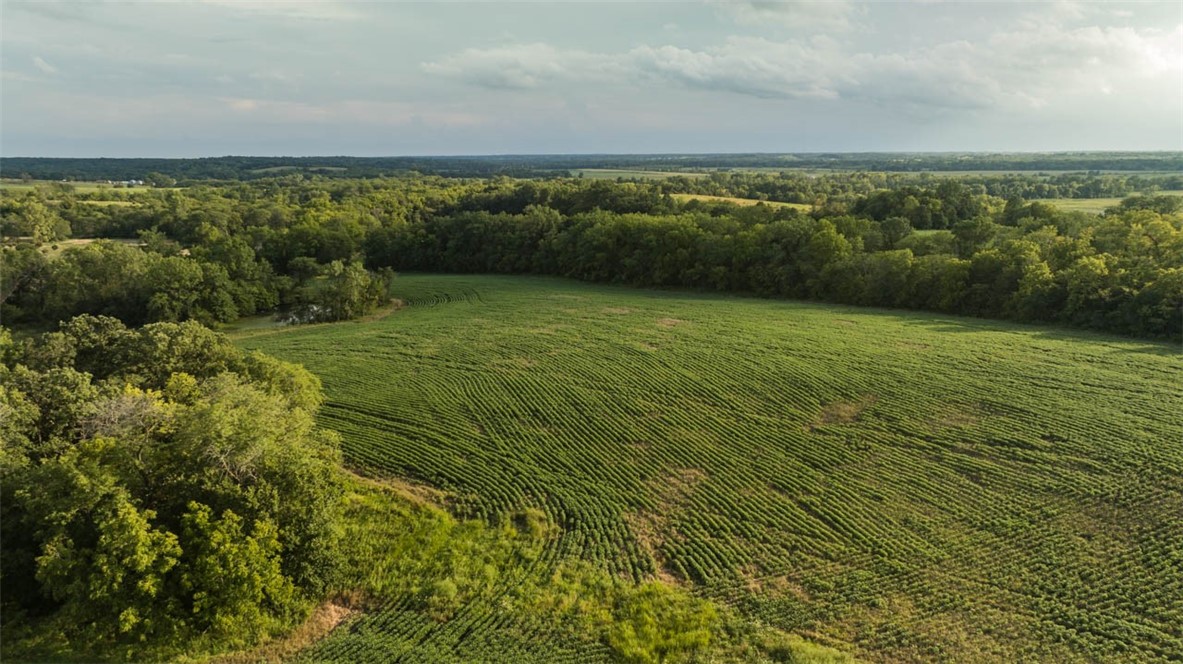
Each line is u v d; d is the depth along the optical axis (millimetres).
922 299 91188
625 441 48875
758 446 47594
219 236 118750
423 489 42156
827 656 27375
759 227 108688
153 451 30547
